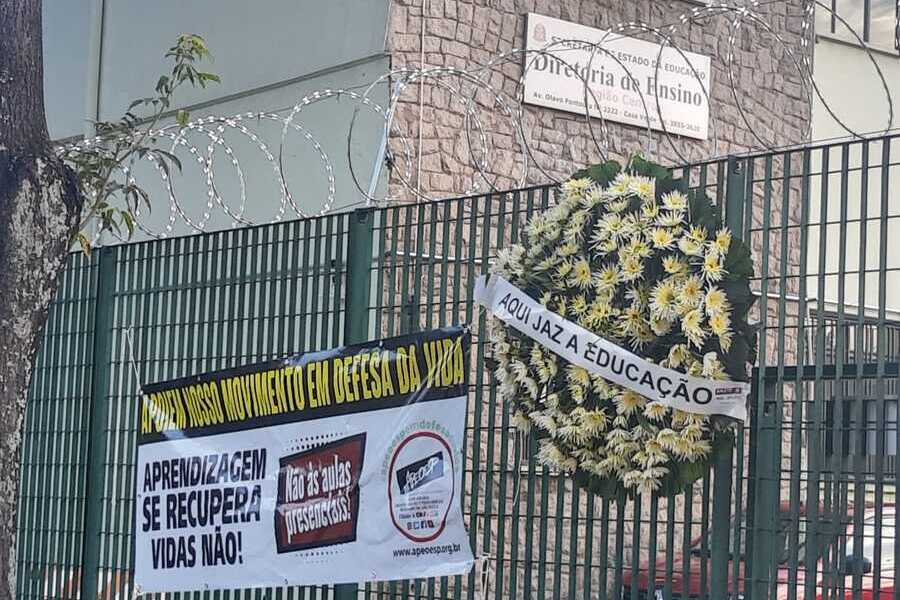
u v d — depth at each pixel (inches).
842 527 275.3
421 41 645.9
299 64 674.8
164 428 423.2
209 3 724.7
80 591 452.1
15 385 322.3
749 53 740.0
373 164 636.1
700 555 297.0
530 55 671.1
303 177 667.4
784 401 286.5
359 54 647.8
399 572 354.6
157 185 738.8
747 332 288.7
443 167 648.4
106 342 458.0
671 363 288.2
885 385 272.5
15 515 325.7
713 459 289.7
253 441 396.8
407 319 363.9
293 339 396.8
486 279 322.3
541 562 321.4
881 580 281.6
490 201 344.2
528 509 323.9
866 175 279.9
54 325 479.2
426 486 349.7
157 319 442.9
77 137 799.7
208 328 424.5
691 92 717.9
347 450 370.3
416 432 353.7
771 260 541.0
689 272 290.0
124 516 442.0
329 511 374.0
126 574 438.9
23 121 321.7
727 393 285.7
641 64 704.4
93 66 789.9
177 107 733.3
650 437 290.0
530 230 312.0
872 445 272.5
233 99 707.4
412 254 372.5
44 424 478.0
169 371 436.1
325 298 386.9
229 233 421.7
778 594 284.0
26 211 321.1
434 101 648.4
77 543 459.5
